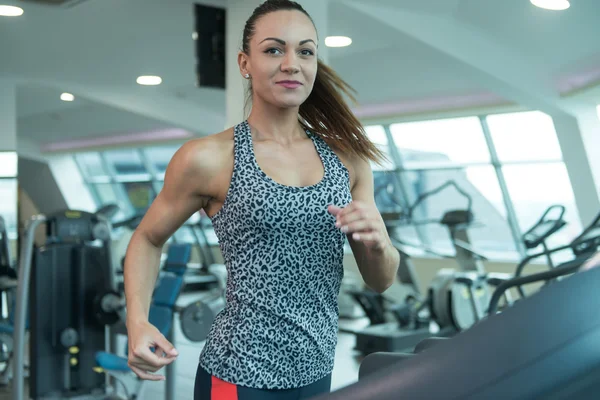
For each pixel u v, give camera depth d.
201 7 4.36
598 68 6.49
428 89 8.41
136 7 4.91
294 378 1.35
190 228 11.79
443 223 6.57
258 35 1.34
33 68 6.92
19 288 4.10
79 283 4.58
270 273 1.32
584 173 7.69
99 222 4.61
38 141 13.59
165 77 7.50
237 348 1.33
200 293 11.45
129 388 4.13
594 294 0.45
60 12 5.03
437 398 0.43
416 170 10.09
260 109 1.41
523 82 6.68
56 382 4.50
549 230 5.48
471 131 9.27
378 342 6.34
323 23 4.42
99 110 10.33
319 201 1.33
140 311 1.37
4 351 5.45
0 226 6.23
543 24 5.51
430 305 6.66
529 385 0.41
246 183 1.33
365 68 7.34
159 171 13.16
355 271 10.70
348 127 1.46
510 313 0.44
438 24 5.63
